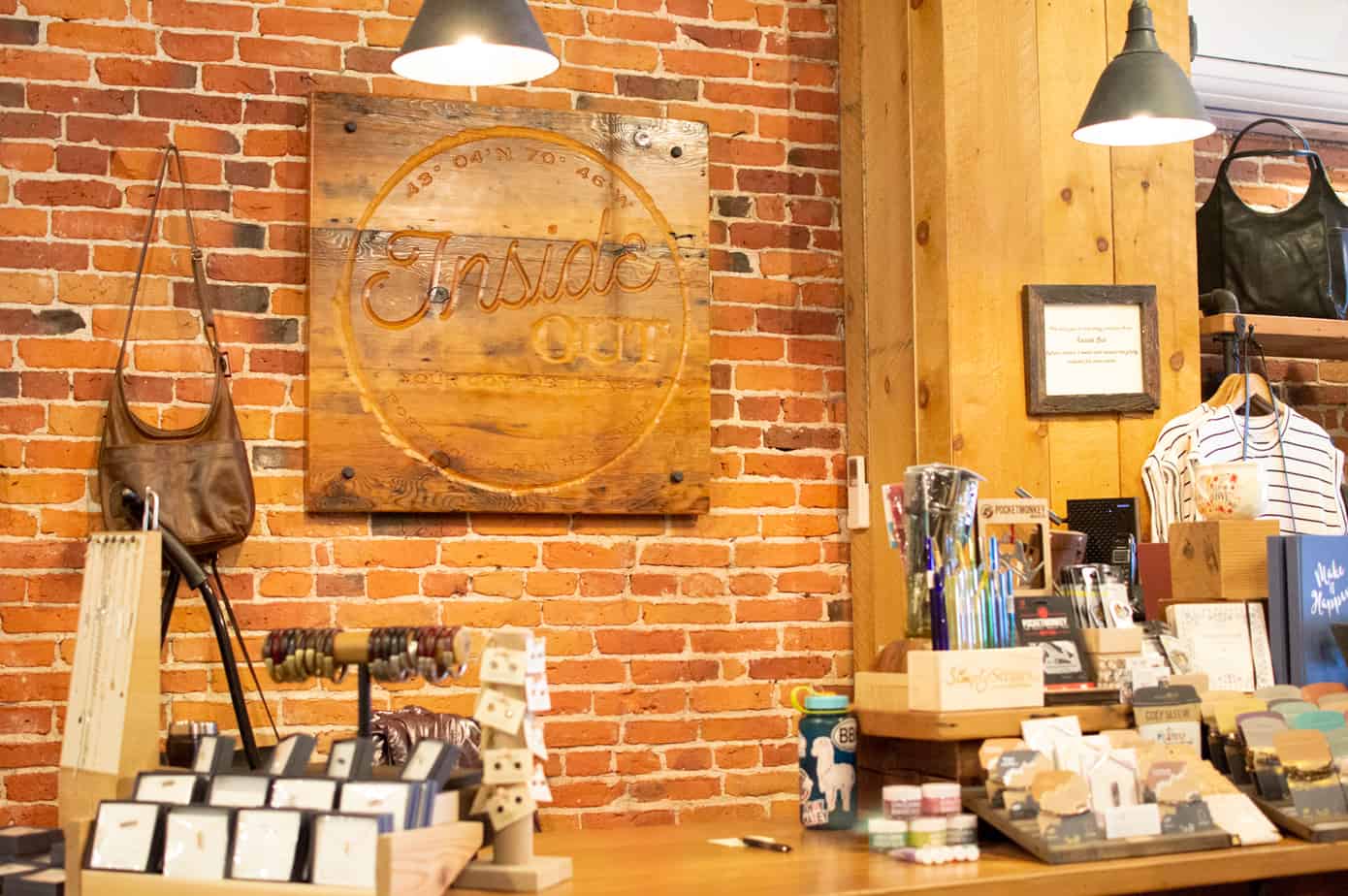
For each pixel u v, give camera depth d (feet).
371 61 12.62
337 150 12.32
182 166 12.15
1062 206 12.69
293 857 6.72
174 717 11.78
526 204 12.81
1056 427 12.55
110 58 12.06
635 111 13.38
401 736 11.43
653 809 12.92
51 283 11.83
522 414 12.67
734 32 13.76
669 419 13.05
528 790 7.36
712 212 13.57
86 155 11.96
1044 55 12.73
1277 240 13.55
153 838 7.03
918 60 12.77
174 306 12.07
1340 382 15.71
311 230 12.21
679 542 13.20
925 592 9.04
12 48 11.87
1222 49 15.26
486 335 12.62
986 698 8.72
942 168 12.41
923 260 12.63
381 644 7.52
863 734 9.45
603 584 12.93
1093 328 12.64
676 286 13.17
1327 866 8.50
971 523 9.09
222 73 12.29
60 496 11.71
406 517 12.44
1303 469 13.17
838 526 13.73
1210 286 13.73
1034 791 8.21
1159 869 8.02
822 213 13.92
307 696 12.07
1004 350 12.42
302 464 12.23
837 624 13.64
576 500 12.74
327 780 7.00
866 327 13.48
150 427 11.61
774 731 13.33
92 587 8.65
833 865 8.02
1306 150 13.78
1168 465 12.69
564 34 13.23
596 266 12.96
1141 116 10.87
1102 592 9.59
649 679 13.00
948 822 8.16
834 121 14.02
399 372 12.37
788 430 13.64
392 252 12.42
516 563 12.69
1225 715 9.05
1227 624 10.03
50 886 7.30
